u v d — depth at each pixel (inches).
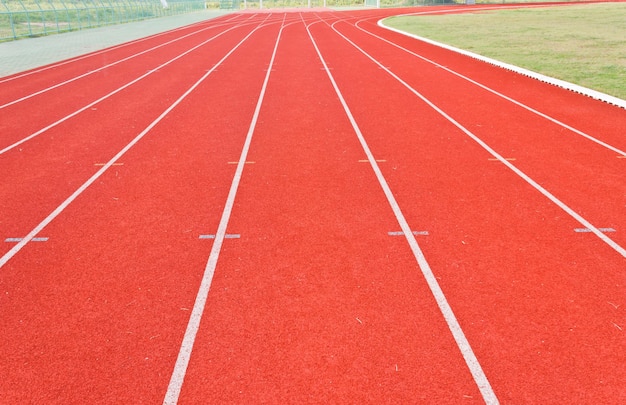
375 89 478.9
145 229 205.6
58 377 127.4
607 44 724.0
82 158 294.7
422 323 145.9
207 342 139.3
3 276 172.9
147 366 130.7
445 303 154.9
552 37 830.5
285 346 137.3
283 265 176.9
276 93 466.3
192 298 159.0
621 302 153.8
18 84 536.7
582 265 174.2
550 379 124.5
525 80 512.1
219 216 216.2
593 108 393.1
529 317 147.7
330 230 202.4
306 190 243.1
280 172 267.4
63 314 152.3
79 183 256.5
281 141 321.7
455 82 508.1
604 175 256.5
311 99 439.2
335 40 925.2
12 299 160.1
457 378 125.3
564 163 275.0
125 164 283.4
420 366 129.4
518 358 131.7
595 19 1117.1
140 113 398.9
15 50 824.3
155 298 159.3
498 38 851.4
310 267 175.5
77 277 171.6
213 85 509.0
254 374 127.5
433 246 188.5
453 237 195.2
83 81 547.2
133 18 1621.6
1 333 144.2
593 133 329.1
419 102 422.9
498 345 136.6
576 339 138.3
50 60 711.7
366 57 693.9
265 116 383.9
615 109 388.8
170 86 507.8
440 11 1760.6
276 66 624.1
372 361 131.3
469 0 2080.5
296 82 519.2
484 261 177.6
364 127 350.3
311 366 129.9
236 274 171.8
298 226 206.2
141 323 147.6
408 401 118.3
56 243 195.2
